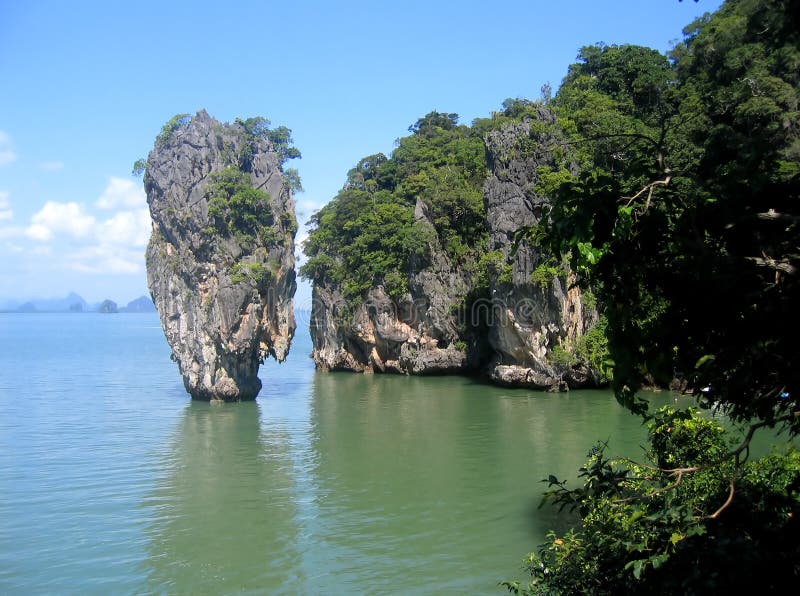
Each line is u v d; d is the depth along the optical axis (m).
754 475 11.06
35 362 90.81
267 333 53.75
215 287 50.25
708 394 7.64
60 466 32.91
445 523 24.14
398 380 65.00
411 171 79.50
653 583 8.38
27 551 22.30
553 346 52.97
